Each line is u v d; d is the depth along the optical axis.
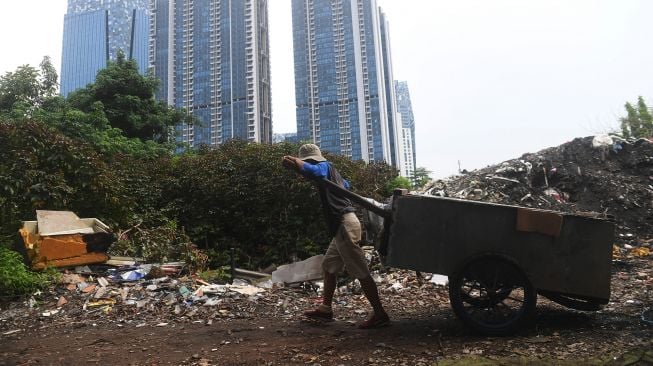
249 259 9.88
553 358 3.11
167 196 10.52
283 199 9.86
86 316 5.04
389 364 3.25
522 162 10.12
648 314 4.09
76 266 6.36
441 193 9.86
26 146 7.60
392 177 12.12
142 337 4.25
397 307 5.18
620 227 8.12
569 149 10.20
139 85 15.87
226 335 4.23
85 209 8.29
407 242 3.82
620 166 9.66
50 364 3.57
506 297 3.80
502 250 3.72
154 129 16.03
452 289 3.72
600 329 3.78
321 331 4.22
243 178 10.02
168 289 5.79
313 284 6.53
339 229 4.11
